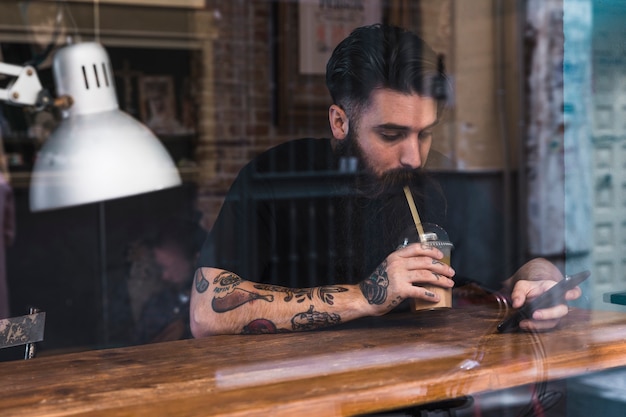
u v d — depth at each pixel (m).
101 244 3.17
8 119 3.31
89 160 1.96
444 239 1.63
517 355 1.35
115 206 3.17
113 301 3.09
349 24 3.86
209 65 4.07
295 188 1.85
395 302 1.56
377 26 1.91
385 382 1.20
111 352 1.41
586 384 1.47
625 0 2.17
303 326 1.55
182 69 4.02
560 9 3.28
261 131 4.12
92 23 3.69
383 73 1.85
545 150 3.27
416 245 1.59
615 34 2.20
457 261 1.91
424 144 1.90
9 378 1.23
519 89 3.35
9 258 3.33
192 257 3.13
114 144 1.98
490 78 3.38
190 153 3.99
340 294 1.59
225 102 4.05
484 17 3.40
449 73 3.39
